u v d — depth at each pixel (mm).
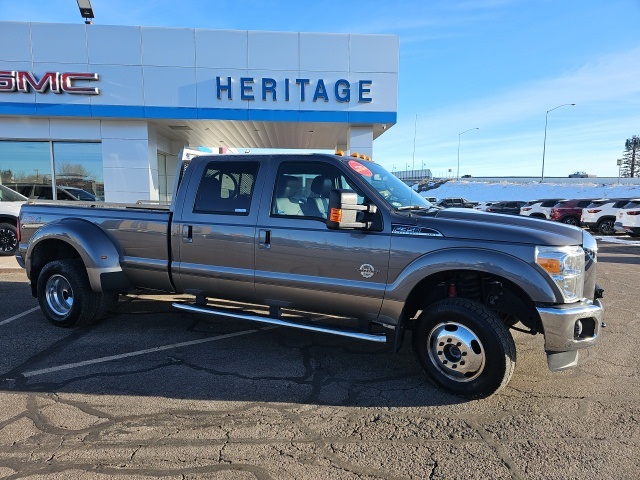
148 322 5605
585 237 3975
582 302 3500
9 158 13367
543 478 2633
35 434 3037
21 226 5625
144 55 12570
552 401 3600
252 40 12703
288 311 6039
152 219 4867
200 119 12914
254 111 12945
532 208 28422
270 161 4383
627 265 10977
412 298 3889
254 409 3441
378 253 3793
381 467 2734
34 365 4215
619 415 3375
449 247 3576
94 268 4930
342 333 4008
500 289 3857
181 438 3020
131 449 2879
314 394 3705
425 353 3771
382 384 3908
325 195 4156
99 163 13641
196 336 5102
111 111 12703
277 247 4199
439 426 3217
